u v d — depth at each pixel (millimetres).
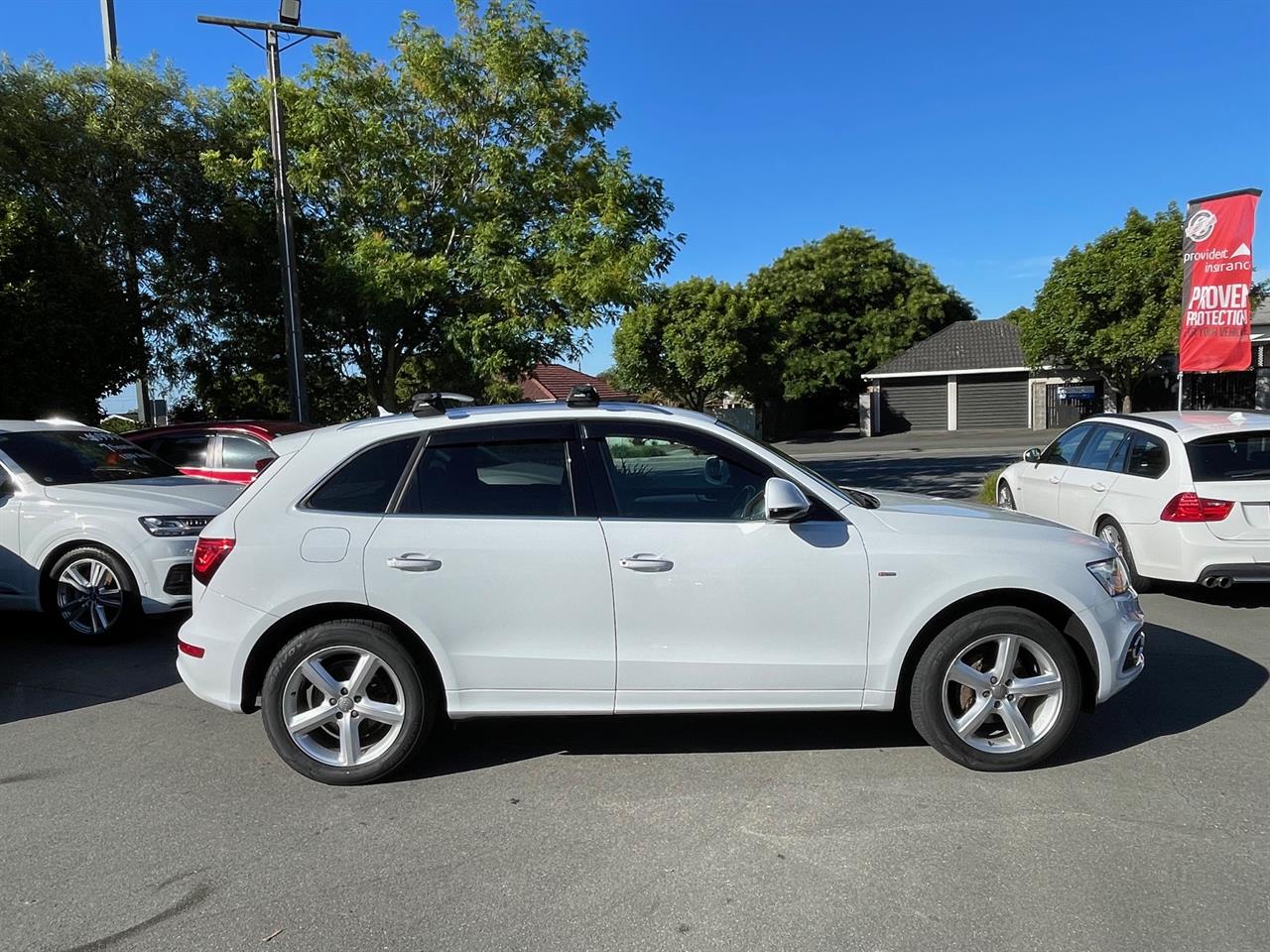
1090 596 4035
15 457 6883
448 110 14266
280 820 3730
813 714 4844
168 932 2938
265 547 3998
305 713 4055
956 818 3617
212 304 15023
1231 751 4242
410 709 4023
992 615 3980
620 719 4828
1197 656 5777
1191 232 11445
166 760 4402
